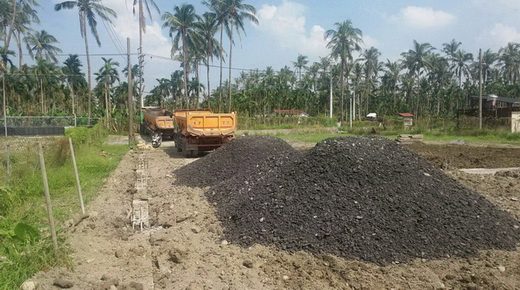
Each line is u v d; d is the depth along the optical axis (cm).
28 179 1018
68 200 903
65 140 1309
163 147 2291
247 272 513
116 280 472
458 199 703
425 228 616
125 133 3619
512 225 671
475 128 3106
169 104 7112
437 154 1866
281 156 957
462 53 6950
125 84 6650
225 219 723
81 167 1292
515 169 1356
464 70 6975
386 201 667
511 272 523
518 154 1852
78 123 3734
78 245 594
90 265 530
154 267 539
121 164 1528
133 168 1441
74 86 5741
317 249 577
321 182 724
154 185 1112
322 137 3067
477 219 654
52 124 3675
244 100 5222
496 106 3791
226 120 1812
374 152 805
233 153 1219
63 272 491
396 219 629
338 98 6925
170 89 7406
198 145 1794
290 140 2784
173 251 570
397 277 505
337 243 584
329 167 754
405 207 657
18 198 830
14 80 4725
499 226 649
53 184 1006
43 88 5462
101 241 635
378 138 908
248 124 4312
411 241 587
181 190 1016
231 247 609
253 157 1157
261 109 5581
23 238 549
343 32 4406
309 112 6750
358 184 709
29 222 714
